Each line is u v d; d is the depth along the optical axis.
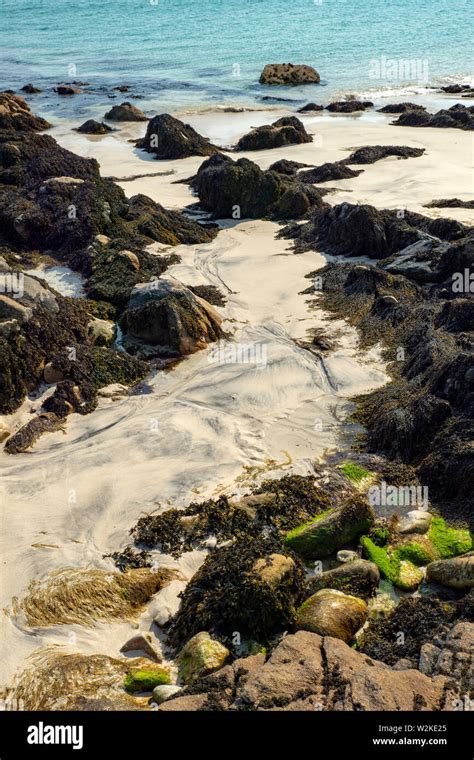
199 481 11.63
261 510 10.90
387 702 7.37
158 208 23.06
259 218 23.50
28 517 10.97
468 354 12.87
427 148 29.17
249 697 7.48
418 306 16.22
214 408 13.52
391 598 9.49
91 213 20.84
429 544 10.35
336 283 18.09
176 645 8.91
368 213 19.69
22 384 14.04
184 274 18.95
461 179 24.44
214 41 59.00
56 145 26.48
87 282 18.36
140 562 10.12
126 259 18.73
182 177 27.75
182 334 15.41
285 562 9.45
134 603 9.52
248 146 30.94
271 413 13.38
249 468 11.96
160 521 10.77
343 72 46.66
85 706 7.91
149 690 8.19
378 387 13.94
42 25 73.88
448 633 8.41
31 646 8.83
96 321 16.22
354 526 10.40
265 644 8.73
